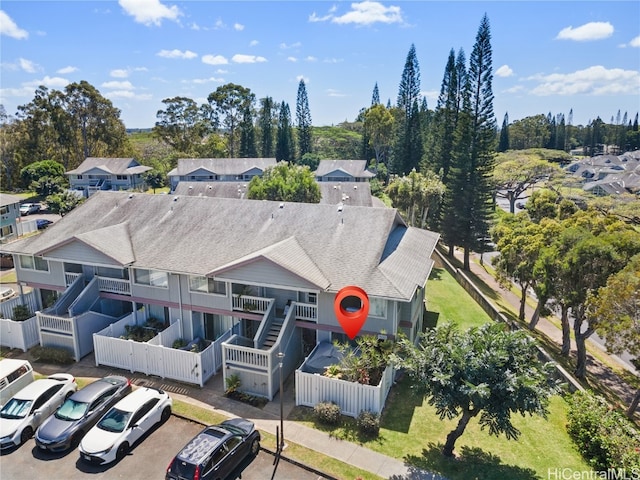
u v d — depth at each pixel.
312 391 20.05
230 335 24.23
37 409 18.94
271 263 22.23
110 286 27.03
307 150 121.56
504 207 97.31
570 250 26.38
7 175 92.56
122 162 90.75
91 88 104.69
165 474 16.06
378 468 16.19
